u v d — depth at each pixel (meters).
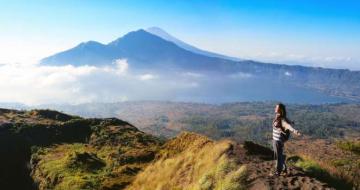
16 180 55.12
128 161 46.19
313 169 17.80
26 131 67.25
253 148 22.97
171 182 25.88
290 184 15.31
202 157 25.39
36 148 61.38
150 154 46.38
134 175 40.38
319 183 15.12
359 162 25.22
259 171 17.41
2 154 60.16
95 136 65.25
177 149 37.94
